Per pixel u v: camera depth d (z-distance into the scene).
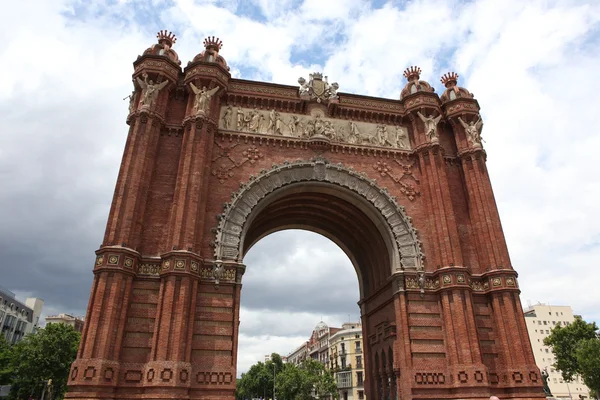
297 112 39.31
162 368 26.16
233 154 35.81
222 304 30.09
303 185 36.38
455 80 43.47
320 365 119.62
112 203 30.89
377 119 40.69
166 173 33.91
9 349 77.94
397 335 33.72
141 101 34.84
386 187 37.69
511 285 33.78
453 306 32.66
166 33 39.38
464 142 39.97
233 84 38.50
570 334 75.69
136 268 29.52
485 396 29.58
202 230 31.61
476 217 37.06
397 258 35.00
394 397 34.50
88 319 27.08
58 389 70.50
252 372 159.62
